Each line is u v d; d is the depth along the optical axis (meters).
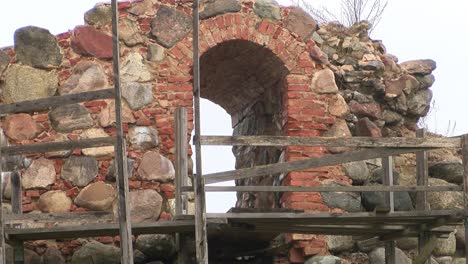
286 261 15.29
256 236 14.59
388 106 16.14
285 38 15.61
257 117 16.88
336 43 15.91
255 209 13.50
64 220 13.23
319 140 12.99
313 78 15.64
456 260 16.11
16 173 14.16
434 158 16.38
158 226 13.26
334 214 13.13
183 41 15.34
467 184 13.14
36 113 14.95
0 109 12.76
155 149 15.05
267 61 15.73
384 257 15.42
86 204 14.80
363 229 14.23
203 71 16.28
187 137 14.55
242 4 15.54
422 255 14.27
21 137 14.88
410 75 16.31
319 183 15.36
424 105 16.33
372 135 15.82
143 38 15.26
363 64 15.95
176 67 15.27
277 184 15.81
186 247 14.20
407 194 15.74
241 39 15.45
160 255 14.72
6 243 13.84
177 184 13.54
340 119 15.69
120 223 12.21
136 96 15.10
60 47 15.14
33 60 15.07
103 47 15.16
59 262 14.61
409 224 14.02
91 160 14.88
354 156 13.03
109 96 12.34
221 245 15.17
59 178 14.85
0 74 15.05
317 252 15.17
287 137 12.91
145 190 14.92
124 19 15.23
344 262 15.28
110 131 14.98
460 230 16.12
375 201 15.45
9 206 14.76
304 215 13.08
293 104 15.52
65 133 14.94
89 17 15.20
